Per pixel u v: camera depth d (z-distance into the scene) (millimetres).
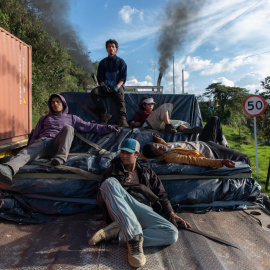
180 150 3623
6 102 5582
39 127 4203
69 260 2260
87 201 3238
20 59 6305
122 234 2320
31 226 2975
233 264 2273
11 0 13453
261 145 16703
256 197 3562
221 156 3891
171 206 2994
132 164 2932
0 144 5348
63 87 18328
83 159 3475
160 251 2439
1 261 2256
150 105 5129
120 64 5141
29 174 3264
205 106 34219
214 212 3395
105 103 5215
